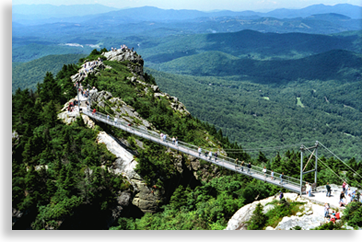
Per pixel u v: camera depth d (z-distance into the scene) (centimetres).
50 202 6788
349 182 7938
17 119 8481
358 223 4928
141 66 17762
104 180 7375
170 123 11844
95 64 14112
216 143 12812
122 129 8475
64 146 7956
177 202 8050
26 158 7456
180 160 9444
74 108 9250
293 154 11619
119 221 7162
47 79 11056
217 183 8981
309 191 5772
